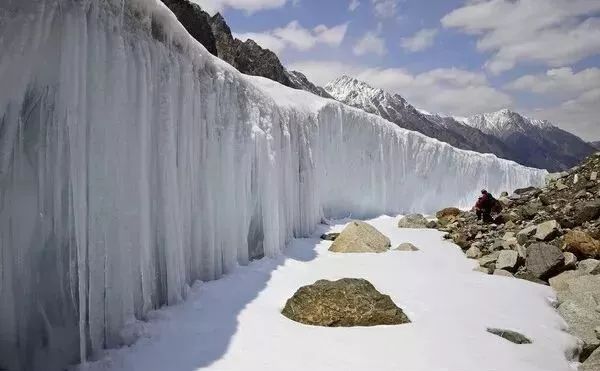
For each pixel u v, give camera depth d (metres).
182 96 6.43
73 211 4.28
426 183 22.05
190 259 6.73
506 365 5.06
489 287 8.25
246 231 8.58
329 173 16.19
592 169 14.05
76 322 4.37
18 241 3.95
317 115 14.66
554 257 9.20
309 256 10.38
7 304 3.87
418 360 5.03
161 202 5.79
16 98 3.83
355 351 5.18
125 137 4.91
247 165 8.70
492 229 12.98
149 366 4.38
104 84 4.60
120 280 4.76
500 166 27.55
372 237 11.56
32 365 4.04
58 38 4.06
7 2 3.69
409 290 7.83
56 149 4.14
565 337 6.16
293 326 5.84
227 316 5.87
